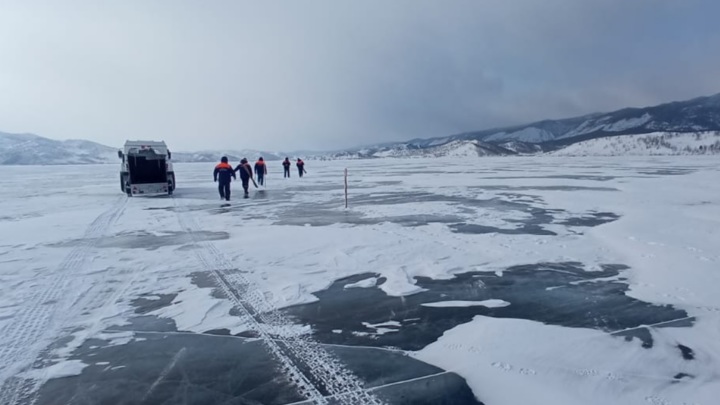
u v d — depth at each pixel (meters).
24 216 14.02
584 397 3.47
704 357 4.12
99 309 5.56
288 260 7.95
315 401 3.45
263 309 5.52
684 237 9.30
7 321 5.15
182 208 15.70
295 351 4.36
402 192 20.42
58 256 8.39
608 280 6.60
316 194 20.23
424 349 4.39
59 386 3.72
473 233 10.26
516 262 7.68
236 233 10.66
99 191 23.97
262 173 25.23
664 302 5.61
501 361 4.09
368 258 8.03
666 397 3.46
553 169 41.44
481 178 29.72
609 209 13.84
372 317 5.25
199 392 3.61
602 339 4.55
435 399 3.48
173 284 6.58
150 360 4.19
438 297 5.95
